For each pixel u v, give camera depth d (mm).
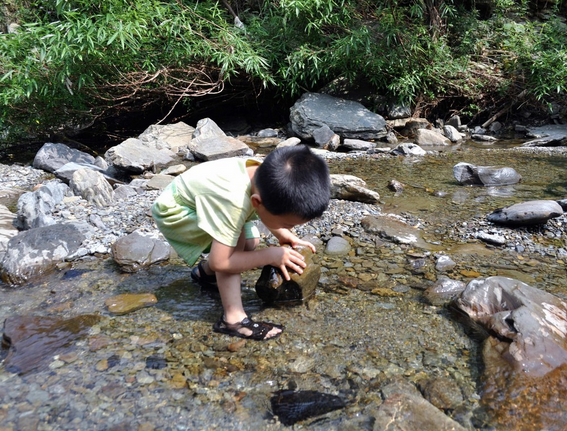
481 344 1812
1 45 5117
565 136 6020
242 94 7379
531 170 4520
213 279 2369
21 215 3146
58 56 5180
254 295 2273
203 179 1918
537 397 1521
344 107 6512
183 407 1505
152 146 5727
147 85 6418
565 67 6629
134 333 1941
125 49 5730
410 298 2217
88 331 1960
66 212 3369
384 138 6312
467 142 6270
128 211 3439
